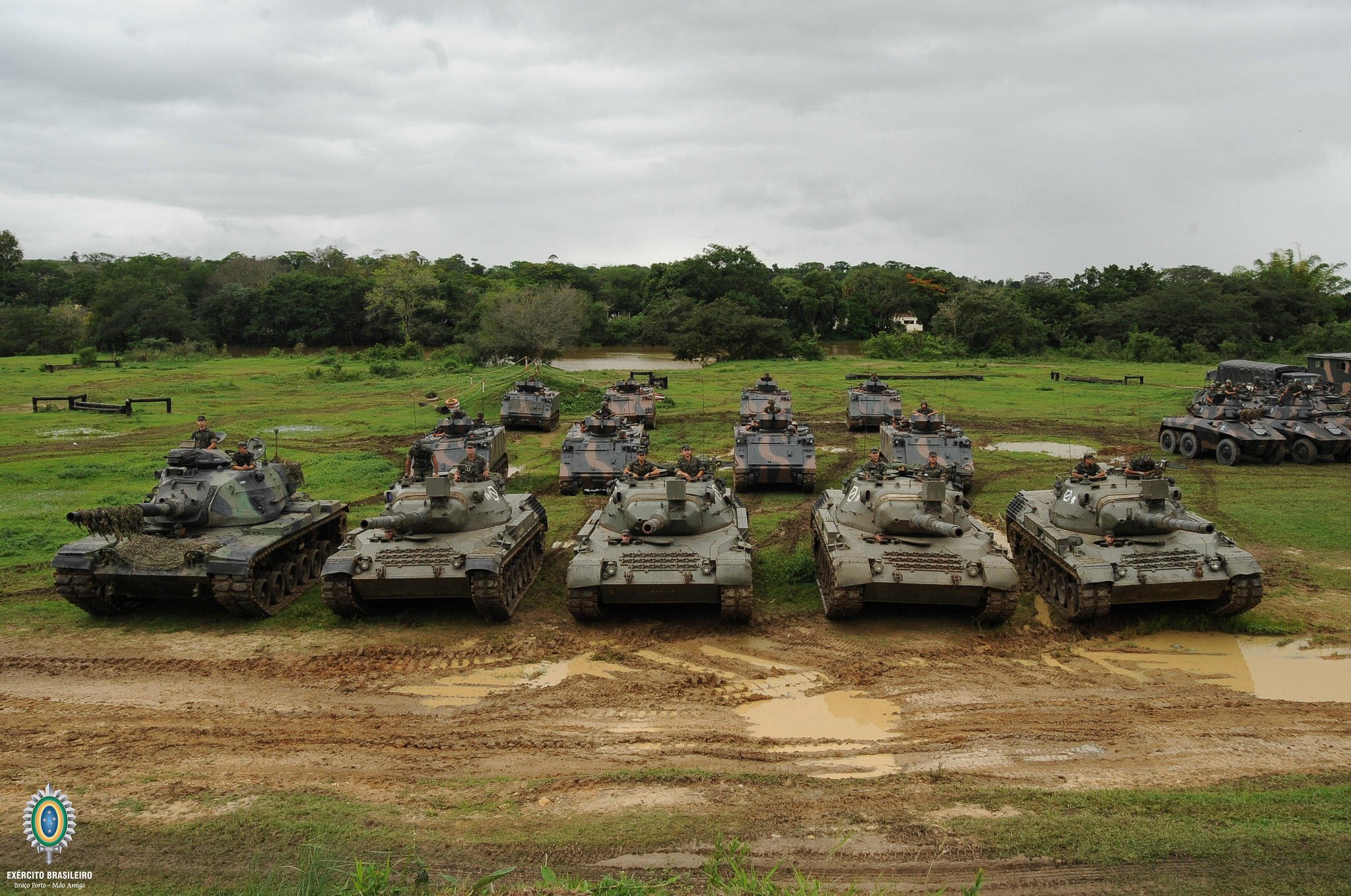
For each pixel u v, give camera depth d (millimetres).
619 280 134375
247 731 11430
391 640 14969
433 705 12367
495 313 77312
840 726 11594
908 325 106750
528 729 11562
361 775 10125
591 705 12336
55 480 28422
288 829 8641
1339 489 25953
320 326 97188
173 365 74375
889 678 13211
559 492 27328
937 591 14664
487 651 14438
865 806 9172
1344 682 12930
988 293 88500
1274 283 85938
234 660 14125
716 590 14945
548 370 64688
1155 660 13844
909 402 47812
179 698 12641
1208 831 8383
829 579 15594
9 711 12117
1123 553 14984
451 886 7602
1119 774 10016
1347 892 7387
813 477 26203
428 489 15656
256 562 15938
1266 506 23766
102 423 41812
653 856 8180
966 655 14102
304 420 42812
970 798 9266
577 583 14734
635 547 15602
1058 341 90438
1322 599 16391
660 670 13656
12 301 112812
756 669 13656
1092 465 17000
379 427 40469
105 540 15602
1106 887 7602
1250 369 44375
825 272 106938
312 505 18906
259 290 99625
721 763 10484
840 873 7914
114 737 11211
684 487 15359
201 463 17047
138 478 29141
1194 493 25609
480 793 9578
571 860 8125
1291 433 30922
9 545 20359
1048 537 16141
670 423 41375
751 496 26344
